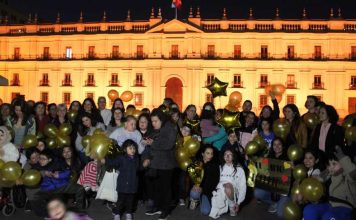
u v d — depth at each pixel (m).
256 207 11.88
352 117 12.51
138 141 10.95
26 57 65.56
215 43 61.12
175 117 12.67
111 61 62.44
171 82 61.59
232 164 10.95
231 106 15.98
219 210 10.60
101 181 10.95
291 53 60.41
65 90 64.00
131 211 10.18
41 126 13.12
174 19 60.72
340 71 59.06
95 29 64.62
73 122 12.99
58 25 65.50
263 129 13.12
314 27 60.25
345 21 59.47
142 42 62.88
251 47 60.53
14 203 10.66
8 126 11.67
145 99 61.78
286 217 9.20
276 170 10.99
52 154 10.78
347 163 8.49
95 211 10.96
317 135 11.05
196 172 10.91
